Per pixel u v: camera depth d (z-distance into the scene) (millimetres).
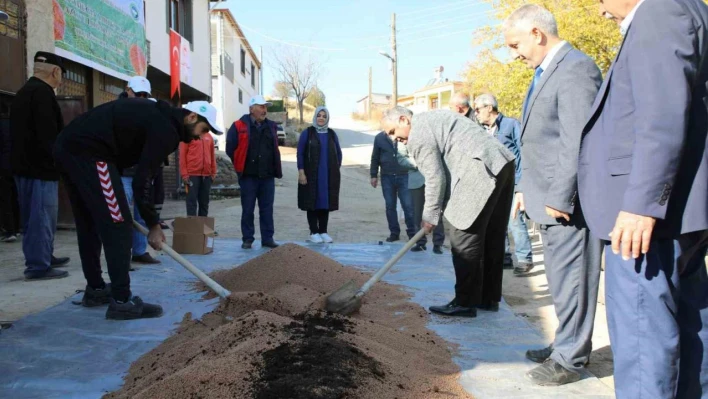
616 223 2008
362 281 4961
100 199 3727
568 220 2869
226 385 2311
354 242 7977
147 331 3635
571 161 2770
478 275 4070
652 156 1890
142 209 3857
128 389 2691
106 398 2623
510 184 4117
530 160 3107
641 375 2076
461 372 3053
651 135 1896
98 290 4164
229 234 8570
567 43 3043
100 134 3719
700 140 1987
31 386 2781
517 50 3145
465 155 3898
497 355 3334
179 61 14977
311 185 7402
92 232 4066
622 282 2145
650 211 1905
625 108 2125
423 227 4086
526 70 15695
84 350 3273
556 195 2803
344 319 3432
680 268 2076
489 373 3051
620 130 2143
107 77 10820
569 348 2967
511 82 16203
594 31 13984
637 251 1949
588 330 2951
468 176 3885
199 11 17016
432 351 3328
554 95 2953
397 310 4270
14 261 6004
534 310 4574
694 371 2158
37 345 3334
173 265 5793
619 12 2215
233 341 2906
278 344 2713
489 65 18188
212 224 6801
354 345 2881
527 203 3107
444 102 42312
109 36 10227
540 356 3236
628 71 2119
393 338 3357
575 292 2934
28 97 4797
